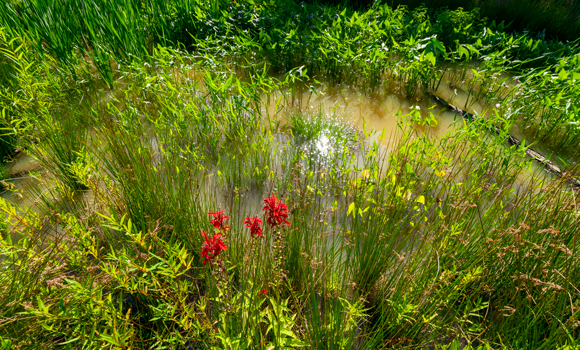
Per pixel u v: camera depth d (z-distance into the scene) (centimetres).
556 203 192
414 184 259
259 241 165
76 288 114
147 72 374
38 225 191
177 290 126
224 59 454
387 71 470
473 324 161
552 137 354
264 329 164
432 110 411
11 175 293
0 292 148
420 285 174
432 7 680
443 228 183
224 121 331
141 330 153
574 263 173
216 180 286
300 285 194
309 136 344
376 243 194
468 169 279
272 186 281
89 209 207
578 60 380
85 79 391
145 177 230
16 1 433
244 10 526
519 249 171
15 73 362
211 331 143
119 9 468
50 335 137
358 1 710
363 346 158
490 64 411
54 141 266
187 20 514
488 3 669
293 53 481
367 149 332
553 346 142
